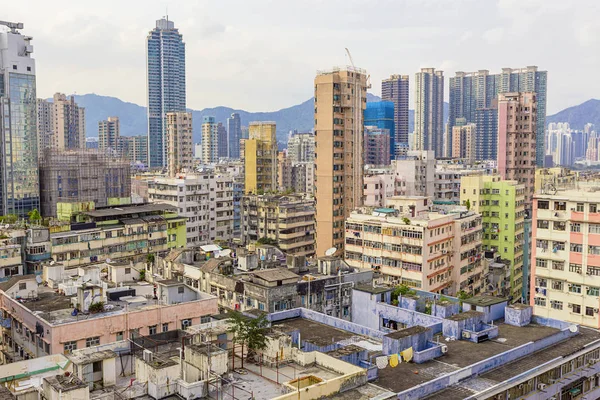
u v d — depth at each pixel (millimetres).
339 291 98812
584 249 97500
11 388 54750
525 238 170250
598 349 67625
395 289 89562
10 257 112750
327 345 63688
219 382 49656
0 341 88188
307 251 181250
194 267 105812
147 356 51875
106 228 135875
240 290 94875
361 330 70062
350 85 159500
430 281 120625
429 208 149250
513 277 163125
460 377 56156
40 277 96062
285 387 50094
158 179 197125
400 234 121250
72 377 47438
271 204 180000
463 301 75875
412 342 61062
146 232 143875
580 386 63969
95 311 79250
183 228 155250
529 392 58188
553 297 101125
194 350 52250
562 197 99188
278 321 74688
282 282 93250
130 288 91000
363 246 127750
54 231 128250
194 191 188250
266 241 169625
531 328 71500
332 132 157000
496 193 163875
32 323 77062
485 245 166500
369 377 55000
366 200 198250
